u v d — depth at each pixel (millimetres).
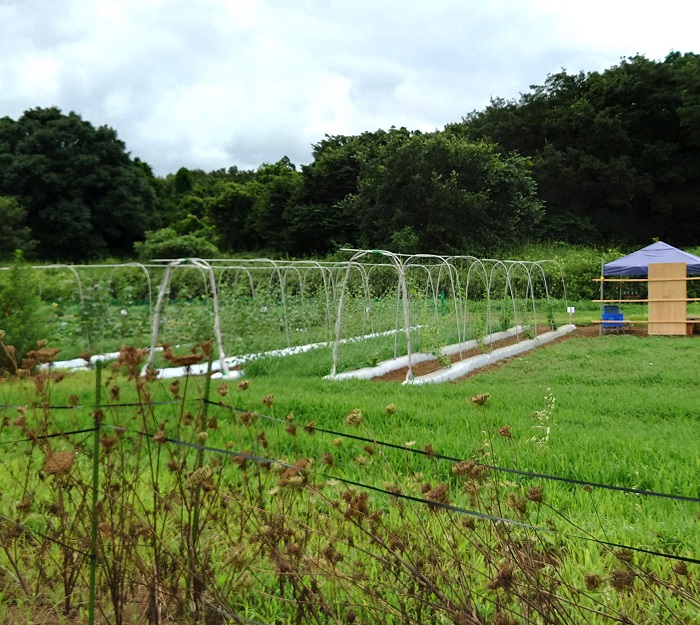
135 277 20094
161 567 3012
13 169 41719
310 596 2748
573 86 49125
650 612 2916
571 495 4965
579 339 18312
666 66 46062
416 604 2883
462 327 16875
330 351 13273
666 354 14445
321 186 41625
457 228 35812
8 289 10805
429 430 6859
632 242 44531
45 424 3295
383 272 17500
